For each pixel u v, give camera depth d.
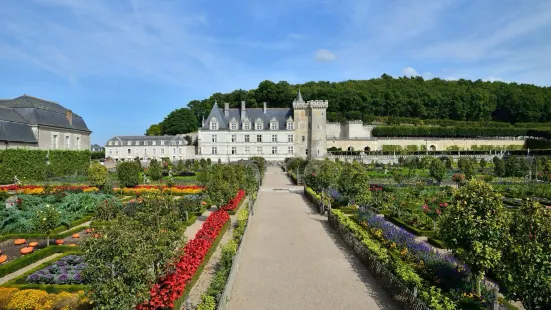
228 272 14.84
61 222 25.22
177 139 121.44
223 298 12.32
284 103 133.75
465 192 13.76
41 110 72.88
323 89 140.38
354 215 27.52
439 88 162.38
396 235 19.78
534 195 38.06
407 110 141.50
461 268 14.44
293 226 26.45
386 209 32.19
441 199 30.45
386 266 15.31
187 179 57.47
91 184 45.00
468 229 12.98
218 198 28.59
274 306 13.32
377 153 107.06
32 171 57.38
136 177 44.25
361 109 137.75
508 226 12.66
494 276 15.45
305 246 21.16
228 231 25.11
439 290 11.97
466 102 146.50
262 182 59.59
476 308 11.81
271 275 16.44
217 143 105.94
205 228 20.70
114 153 121.62
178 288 12.50
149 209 15.48
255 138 106.12
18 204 29.77
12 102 71.94
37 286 14.33
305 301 13.75
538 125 139.38
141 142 121.44
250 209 29.53
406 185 45.41
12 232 23.75
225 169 36.25
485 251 12.48
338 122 124.12
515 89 162.00
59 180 54.97
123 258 10.15
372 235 21.69
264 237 23.20
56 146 75.75
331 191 38.16
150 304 11.32
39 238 22.75
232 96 141.25
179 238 14.23
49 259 18.95
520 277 10.37
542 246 10.36
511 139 121.69
